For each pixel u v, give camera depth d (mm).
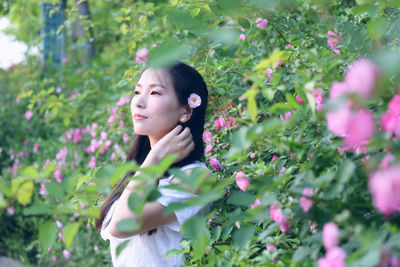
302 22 2857
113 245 2236
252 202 1697
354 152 1531
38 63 7301
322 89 1610
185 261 2006
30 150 5805
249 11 1916
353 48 2055
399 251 1174
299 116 1570
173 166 2186
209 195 1358
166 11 1537
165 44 1276
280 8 2400
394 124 1215
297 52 2346
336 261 1158
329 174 1393
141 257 2131
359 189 1422
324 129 1690
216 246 1963
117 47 4488
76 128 5320
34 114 6215
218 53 3262
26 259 4852
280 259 1650
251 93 1551
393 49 1826
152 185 1352
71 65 6961
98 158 4488
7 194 1484
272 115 2395
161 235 2146
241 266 1706
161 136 2320
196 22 1559
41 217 4789
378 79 1174
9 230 5113
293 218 1515
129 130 3975
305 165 1724
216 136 2650
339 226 1452
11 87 6832
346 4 3195
